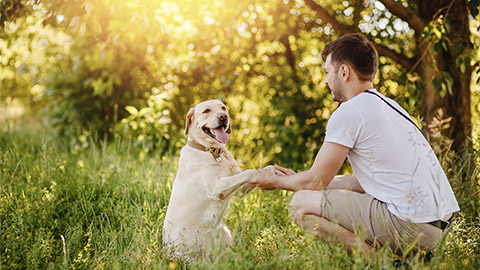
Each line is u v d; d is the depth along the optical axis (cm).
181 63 696
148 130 624
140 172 458
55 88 816
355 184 286
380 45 460
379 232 245
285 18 572
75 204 360
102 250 297
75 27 402
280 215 352
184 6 500
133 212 348
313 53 644
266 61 664
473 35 461
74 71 813
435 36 390
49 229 324
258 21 569
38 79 851
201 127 318
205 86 730
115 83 791
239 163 537
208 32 570
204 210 310
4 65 600
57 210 362
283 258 225
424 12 427
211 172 309
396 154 239
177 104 744
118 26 449
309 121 650
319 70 645
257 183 281
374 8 520
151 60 701
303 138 648
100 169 469
